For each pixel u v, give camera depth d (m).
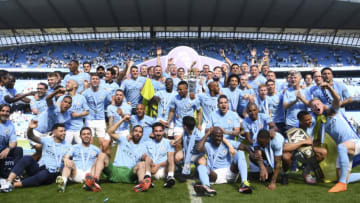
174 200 3.75
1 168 4.86
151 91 7.74
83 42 44.84
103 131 7.06
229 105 6.95
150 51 41.84
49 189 4.30
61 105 5.76
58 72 7.46
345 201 3.62
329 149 4.67
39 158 4.98
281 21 39.53
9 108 4.89
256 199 3.76
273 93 6.68
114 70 8.15
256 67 8.19
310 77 6.85
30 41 44.19
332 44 42.91
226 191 4.20
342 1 33.38
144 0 35.34
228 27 42.84
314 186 4.45
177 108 6.61
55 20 39.44
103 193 4.07
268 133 4.41
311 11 36.31
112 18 39.56
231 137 5.55
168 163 4.88
